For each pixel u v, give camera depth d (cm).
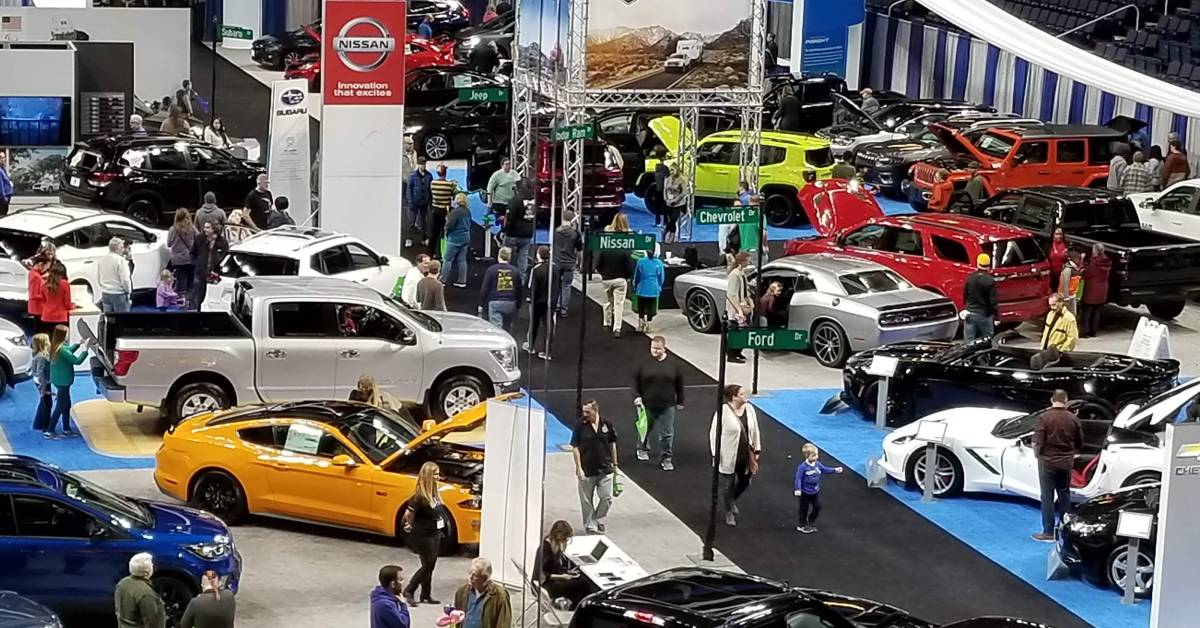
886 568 1980
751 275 2828
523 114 3275
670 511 2142
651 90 3117
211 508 2045
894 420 2466
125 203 3369
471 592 1619
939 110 4272
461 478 1986
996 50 4422
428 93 4169
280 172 3284
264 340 2303
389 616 1602
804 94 4328
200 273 2808
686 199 3425
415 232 3384
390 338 2348
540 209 3008
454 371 2373
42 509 1708
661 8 3073
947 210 3719
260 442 2027
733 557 1997
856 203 3238
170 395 2288
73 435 2345
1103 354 2406
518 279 2686
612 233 2205
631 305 3069
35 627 1523
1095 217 3134
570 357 2727
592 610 1465
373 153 3075
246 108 4544
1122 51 4419
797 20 4606
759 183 3438
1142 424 2106
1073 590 1931
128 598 1594
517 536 1761
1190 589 1677
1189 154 3859
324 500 2000
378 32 3034
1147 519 1858
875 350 2527
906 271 2900
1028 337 2998
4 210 3375
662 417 2280
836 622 1496
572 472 2261
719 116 3891
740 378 2708
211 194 2894
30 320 2719
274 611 1803
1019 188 3284
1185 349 2955
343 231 3091
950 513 2164
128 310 2650
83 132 3922
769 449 2383
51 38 4175
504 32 4875
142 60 4266
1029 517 2156
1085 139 3769
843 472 2294
